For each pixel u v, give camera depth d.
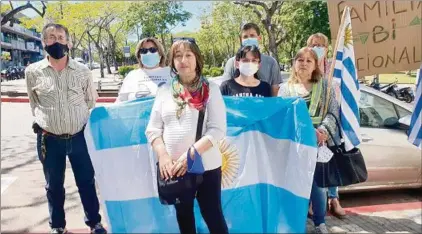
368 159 4.28
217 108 2.58
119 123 3.12
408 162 4.37
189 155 2.42
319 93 3.32
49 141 3.27
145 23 19.09
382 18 4.13
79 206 4.55
